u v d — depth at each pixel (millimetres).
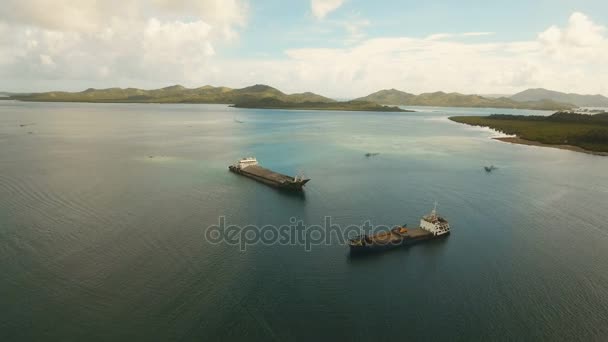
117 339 46000
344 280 60469
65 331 47188
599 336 48750
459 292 57719
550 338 48188
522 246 74125
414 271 63750
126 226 78750
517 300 55969
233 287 57406
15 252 66188
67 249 67812
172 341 45969
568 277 62688
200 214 87812
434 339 47688
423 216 87500
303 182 111000
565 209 95688
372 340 47250
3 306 51531
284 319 50625
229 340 46562
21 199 94750
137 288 56250
